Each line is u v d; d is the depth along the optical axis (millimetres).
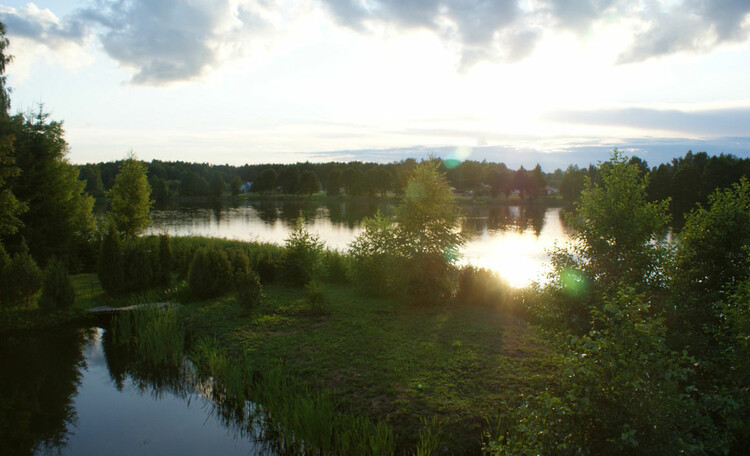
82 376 9867
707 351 6777
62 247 22281
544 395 4344
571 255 9297
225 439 7293
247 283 13250
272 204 94312
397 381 8227
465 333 11078
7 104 22250
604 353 4082
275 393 7844
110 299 15844
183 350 10789
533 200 97312
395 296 15266
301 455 6707
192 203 97375
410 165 102062
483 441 6402
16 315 13195
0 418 7996
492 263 25422
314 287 13359
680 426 4023
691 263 8133
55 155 22547
